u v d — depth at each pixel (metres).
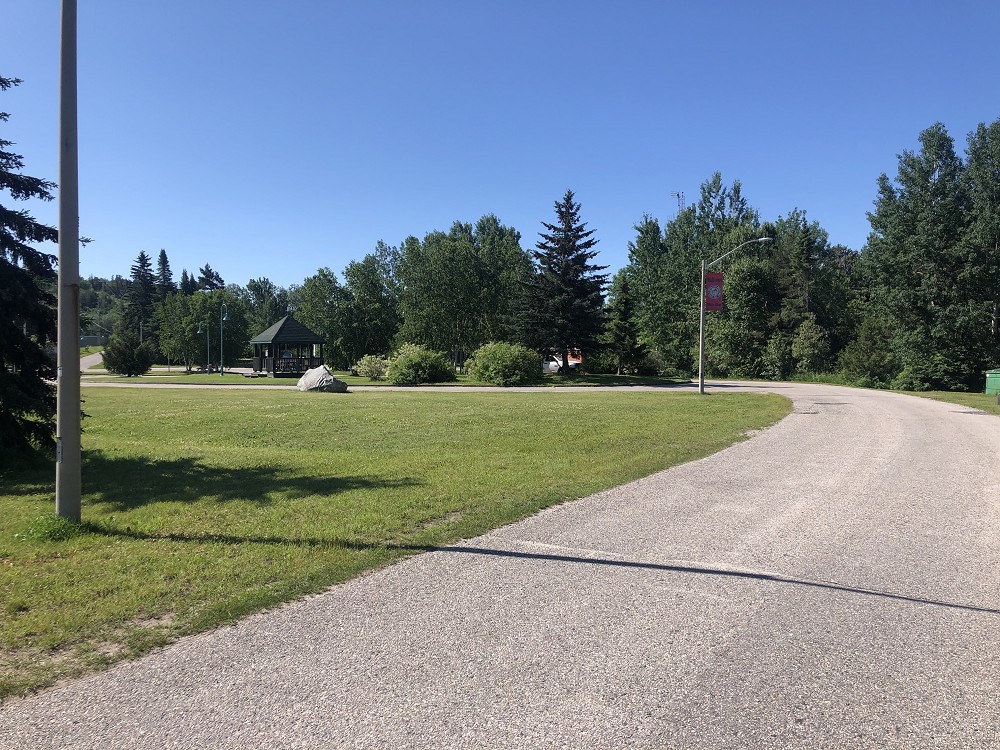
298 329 62.62
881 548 5.77
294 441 14.03
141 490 8.45
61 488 6.29
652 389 37.78
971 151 42.28
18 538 6.08
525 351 44.25
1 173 9.91
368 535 6.10
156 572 5.01
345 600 4.47
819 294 65.31
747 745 2.79
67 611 4.23
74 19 6.17
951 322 40.12
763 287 64.00
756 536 6.15
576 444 12.80
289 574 4.96
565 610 4.29
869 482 8.92
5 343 10.12
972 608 4.35
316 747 2.76
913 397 29.75
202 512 7.09
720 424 16.67
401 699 3.15
